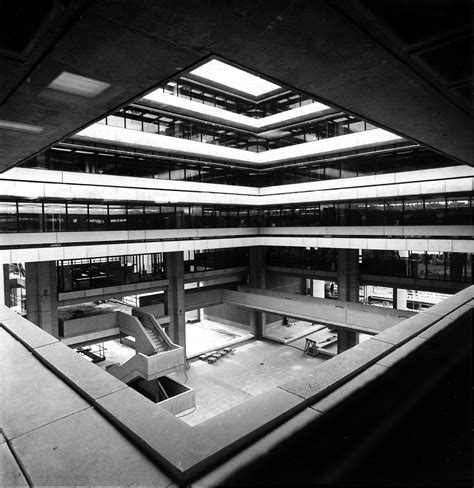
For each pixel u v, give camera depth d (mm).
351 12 4105
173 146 27406
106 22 4215
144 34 4500
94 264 28953
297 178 33562
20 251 21859
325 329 44938
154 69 5453
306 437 3357
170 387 27734
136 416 3471
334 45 4879
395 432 3479
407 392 4246
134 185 26750
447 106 7211
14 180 21484
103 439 3254
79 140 23641
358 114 7789
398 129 8875
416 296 46031
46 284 25828
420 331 6328
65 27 4316
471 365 4977
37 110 6992
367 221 29391
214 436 3186
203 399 28297
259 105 34375
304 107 29734
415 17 4207
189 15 4082
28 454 3072
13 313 7156
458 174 24031
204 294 37219
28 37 4523
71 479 2785
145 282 31797
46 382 4309
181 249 29922
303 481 2793
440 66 5473
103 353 38625
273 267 40688
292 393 4031
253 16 4145
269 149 35281
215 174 32844
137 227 27609
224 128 32250
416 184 25922
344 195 29688
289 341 40781
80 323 28016
